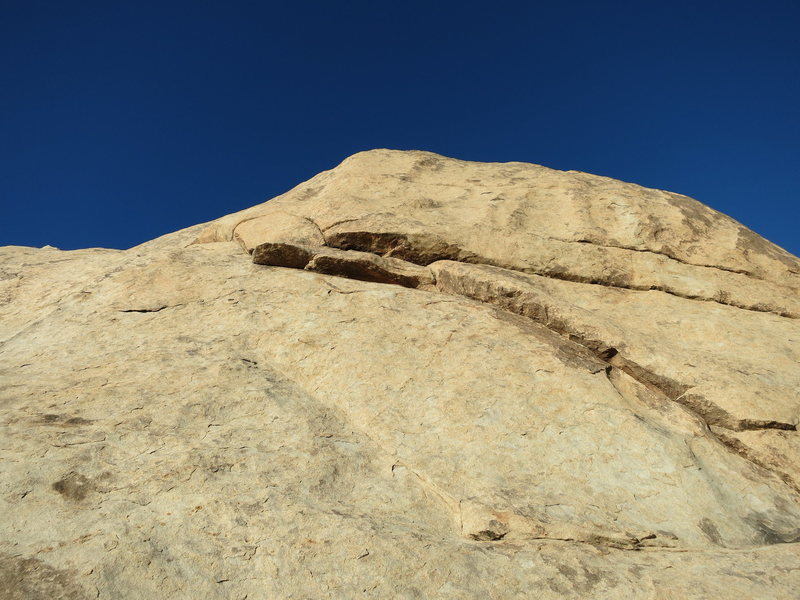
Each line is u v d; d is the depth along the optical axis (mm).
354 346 9695
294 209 13898
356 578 5879
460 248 12492
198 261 12133
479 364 9375
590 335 10289
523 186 15312
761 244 14078
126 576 5500
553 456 7984
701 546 7008
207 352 9500
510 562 6309
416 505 7191
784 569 6410
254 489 6809
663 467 7941
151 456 7055
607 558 6559
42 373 8805
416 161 16938
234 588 5645
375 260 11891
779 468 8461
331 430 8180
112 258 13445
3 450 6688
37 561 5449
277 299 10852
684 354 10148
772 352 10766
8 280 12758
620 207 14320
